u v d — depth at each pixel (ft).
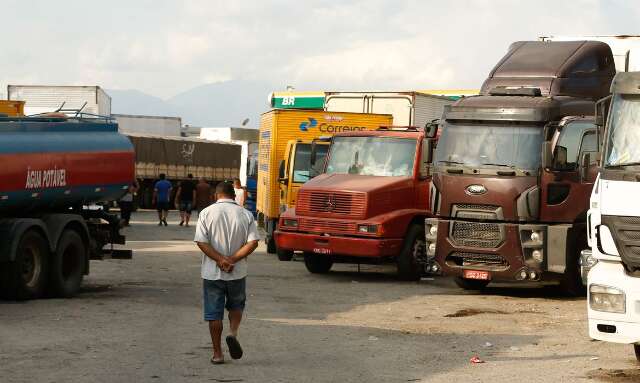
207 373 36.09
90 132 63.87
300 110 93.40
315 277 75.20
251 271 78.07
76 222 61.26
